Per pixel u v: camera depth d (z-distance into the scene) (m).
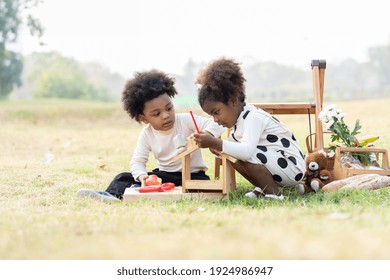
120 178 5.95
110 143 11.43
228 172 5.29
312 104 6.31
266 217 3.98
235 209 4.50
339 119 6.18
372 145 6.54
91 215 4.50
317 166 5.79
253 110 5.40
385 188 5.36
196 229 3.79
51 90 44.78
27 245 3.62
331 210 4.28
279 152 5.36
